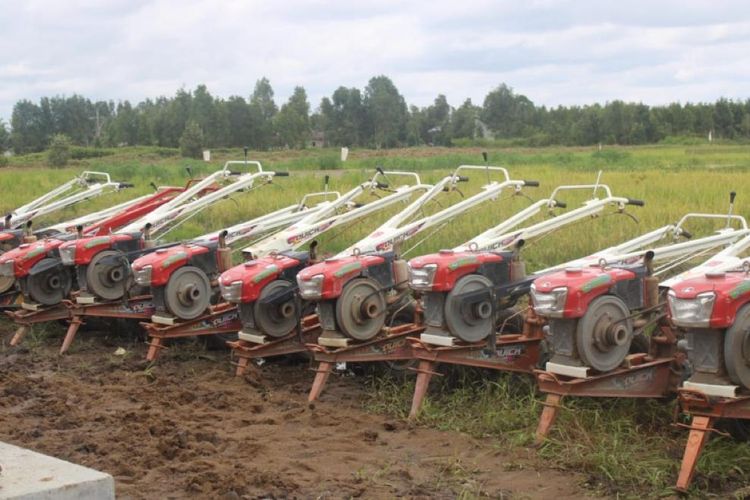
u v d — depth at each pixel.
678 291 6.46
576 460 6.64
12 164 44.53
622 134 56.41
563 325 7.18
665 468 6.46
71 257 10.91
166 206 12.28
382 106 62.53
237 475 6.27
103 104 90.50
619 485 6.27
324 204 11.24
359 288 8.70
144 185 25.97
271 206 18.56
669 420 7.50
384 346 8.80
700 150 41.78
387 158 37.16
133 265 10.26
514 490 6.20
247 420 7.86
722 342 6.38
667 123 59.25
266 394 8.80
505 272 8.38
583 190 18.27
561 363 7.23
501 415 7.60
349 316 8.60
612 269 7.48
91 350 11.11
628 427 7.28
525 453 6.90
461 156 36.19
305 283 8.63
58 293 11.52
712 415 6.31
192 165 35.41
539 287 7.24
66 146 43.09
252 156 46.59
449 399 8.30
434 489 6.21
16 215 14.65
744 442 6.88
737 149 43.00
